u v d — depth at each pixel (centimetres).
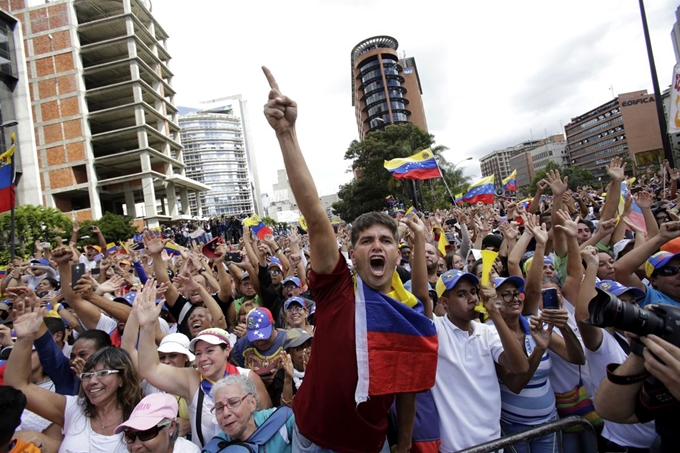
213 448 244
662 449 190
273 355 375
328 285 189
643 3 1012
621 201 664
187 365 338
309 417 187
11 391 226
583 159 12431
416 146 4619
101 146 5316
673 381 148
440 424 259
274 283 601
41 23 4872
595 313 159
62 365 313
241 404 243
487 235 645
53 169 4741
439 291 284
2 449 215
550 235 566
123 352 279
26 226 2597
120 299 452
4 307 544
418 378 177
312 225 181
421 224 270
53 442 268
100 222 3575
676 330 152
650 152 4731
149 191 4844
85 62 5238
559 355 303
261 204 14112
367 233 190
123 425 229
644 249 356
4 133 3916
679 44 3080
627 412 183
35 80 4831
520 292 302
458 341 275
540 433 229
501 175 18025
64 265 383
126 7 4925
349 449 180
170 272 710
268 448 239
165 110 5734
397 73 8944
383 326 178
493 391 269
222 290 538
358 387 170
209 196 12394
